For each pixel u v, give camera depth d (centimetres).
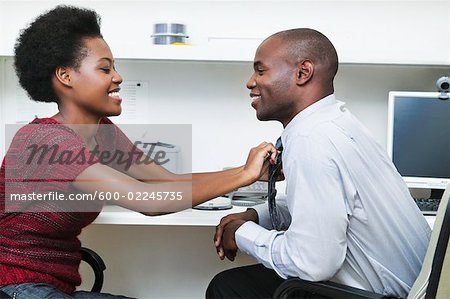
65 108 141
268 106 133
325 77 130
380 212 124
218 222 161
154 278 223
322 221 117
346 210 120
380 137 209
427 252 117
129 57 185
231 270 166
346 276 128
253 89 136
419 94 185
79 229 142
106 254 221
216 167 212
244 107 210
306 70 129
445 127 185
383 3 202
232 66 208
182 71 209
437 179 185
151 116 210
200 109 210
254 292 153
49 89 139
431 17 202
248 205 184
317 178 117
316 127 123
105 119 165
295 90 130
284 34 133
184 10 204
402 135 187
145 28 205
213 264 222
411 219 130
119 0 204
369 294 116
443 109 185
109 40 205
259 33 204
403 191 131
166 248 222
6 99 209
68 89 138
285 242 123
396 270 128
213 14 204
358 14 203
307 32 132
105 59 139
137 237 221
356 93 208
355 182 121
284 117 135
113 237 221
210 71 209
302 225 118
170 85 209
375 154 127
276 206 159
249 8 204
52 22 135
